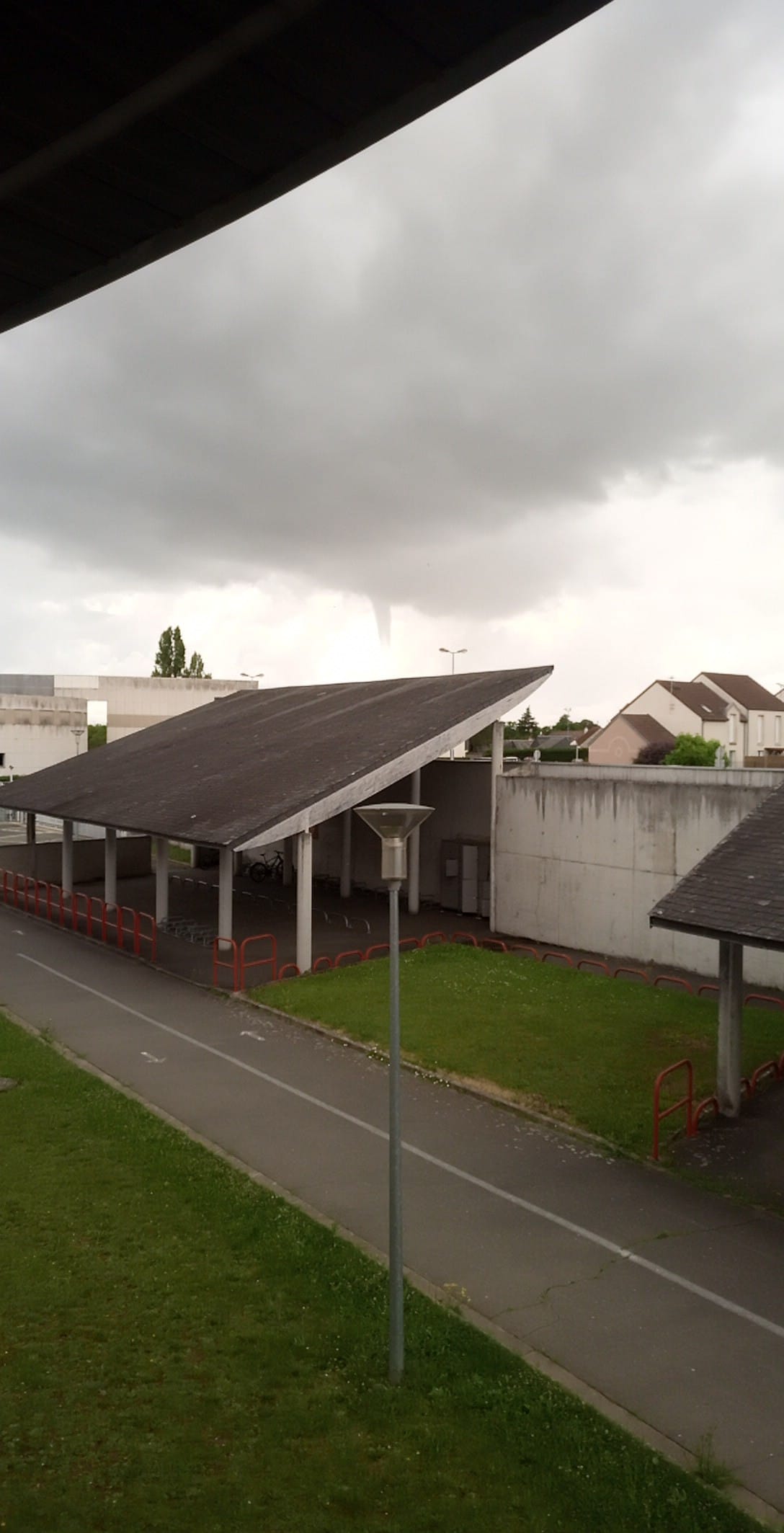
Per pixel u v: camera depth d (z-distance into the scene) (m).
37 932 26.27
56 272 6.13
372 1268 9.23
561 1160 12.20
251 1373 7.62
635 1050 15.98
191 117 4.75
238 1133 12.85
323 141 4.99
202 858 38.66
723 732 72.12
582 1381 7.79
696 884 13.55
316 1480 6.51
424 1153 12.34
